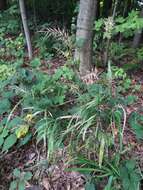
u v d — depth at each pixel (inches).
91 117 102.0
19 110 139.6
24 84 148.2
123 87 161.8
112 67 174.7
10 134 127.4
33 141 126.2
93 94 122.3
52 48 210.1
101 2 193.2
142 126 121.5
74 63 165.3
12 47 216.7
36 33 230.8
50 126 113.3
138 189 94.6
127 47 216.7
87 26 162.1
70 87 140.4
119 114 106.7
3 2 295.1
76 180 110.0
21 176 113.7
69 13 246.2
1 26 251.6
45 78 144.5
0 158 123.3
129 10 208.8
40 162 116.9
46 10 259.6
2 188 115.1
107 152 103.2
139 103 149.3
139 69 187.9
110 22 154.4
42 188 110.5
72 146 107.7
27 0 258.5
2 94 146.9
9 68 177.3
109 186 94.3
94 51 189.5
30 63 184.1
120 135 102.0
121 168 100.9
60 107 132.4
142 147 119.7
